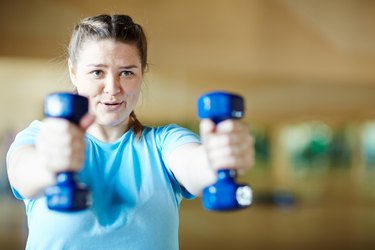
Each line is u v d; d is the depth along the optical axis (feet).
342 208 33.53
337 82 23.43
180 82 29.76
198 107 2.62
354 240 20.01
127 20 3.60
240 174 2.72
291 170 56.70
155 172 3.66
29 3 17.19
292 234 21.61
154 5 18.56
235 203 2.54
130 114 3.85
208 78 30.17
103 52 3.42
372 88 33.60
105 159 3.65
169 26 19.36
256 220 26.50
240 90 31.94
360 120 49.06
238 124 2.52
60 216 3.43
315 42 21.06
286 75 21.49
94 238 3.43
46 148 2.48
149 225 3.54
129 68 3.48
